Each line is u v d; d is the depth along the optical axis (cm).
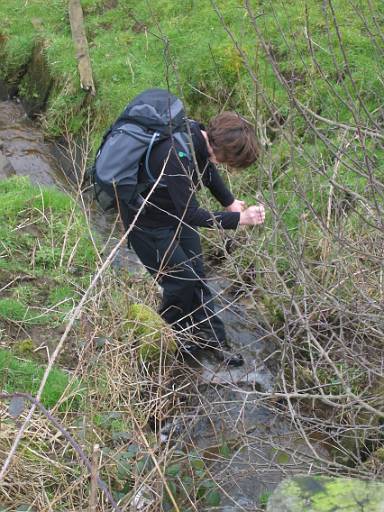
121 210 432
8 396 252
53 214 602
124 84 778
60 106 829
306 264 461
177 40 779
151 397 415
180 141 409
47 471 368
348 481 213
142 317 464
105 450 367
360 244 439
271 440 387
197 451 388
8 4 984
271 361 496
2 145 808
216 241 578
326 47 668
